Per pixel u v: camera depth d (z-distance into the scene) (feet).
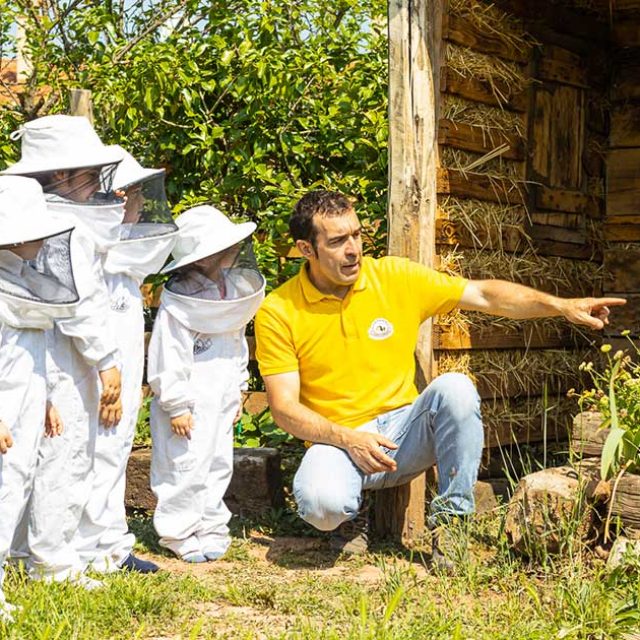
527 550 15.46
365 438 15.93
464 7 18.19
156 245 16.03
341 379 16.57
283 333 16.55
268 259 20.57
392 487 17.25
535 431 19.60
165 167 21.85
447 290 16.56
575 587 14.34
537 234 19.61
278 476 18.69
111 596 14.60
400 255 17.31
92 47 23.04
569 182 20.39
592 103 20.97
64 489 15.29
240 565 16.56
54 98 23.72
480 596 15.05
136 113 21.24
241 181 20.93
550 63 19.77
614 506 15.61
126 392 16.10
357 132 20.67
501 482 18.81
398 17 17.28
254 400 21.03
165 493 16.79
